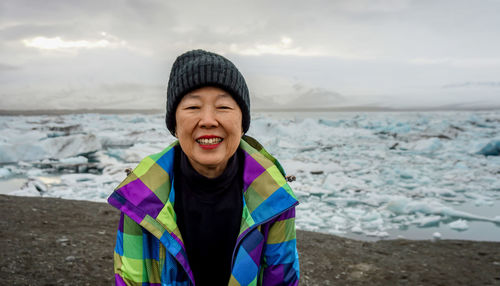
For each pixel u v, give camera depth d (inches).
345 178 369.4
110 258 115.3
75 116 1470.2
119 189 37.3
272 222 39.4
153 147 578.2
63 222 153.9
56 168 444.1
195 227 40.1
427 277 121.9
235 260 37.4
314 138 753.0
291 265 39.8
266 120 817.5
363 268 127.9
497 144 538.6
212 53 40.5
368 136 767.7
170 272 37.8
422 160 501.7
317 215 257.3
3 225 139.4
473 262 137.1
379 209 270.4
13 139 602.2
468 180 373.4
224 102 35.4
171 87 37.8
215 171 38.3
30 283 93.7
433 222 235.5
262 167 40.0
